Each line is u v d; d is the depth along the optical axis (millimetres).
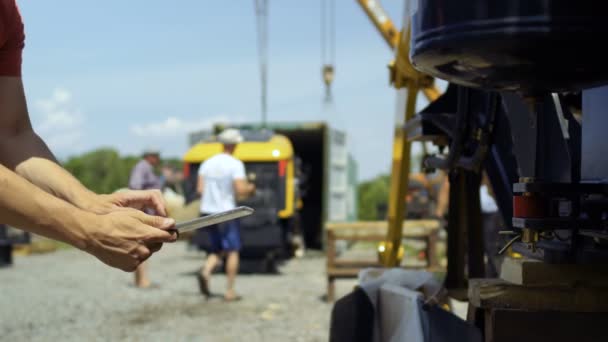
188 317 7426
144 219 1630
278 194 12070
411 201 14742
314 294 9117
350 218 19156
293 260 14562
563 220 1895
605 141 1945
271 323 7059
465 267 3402
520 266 2016
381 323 2807
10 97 2000
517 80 1714
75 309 7945
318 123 15648
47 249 16297
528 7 1537
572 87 1759
